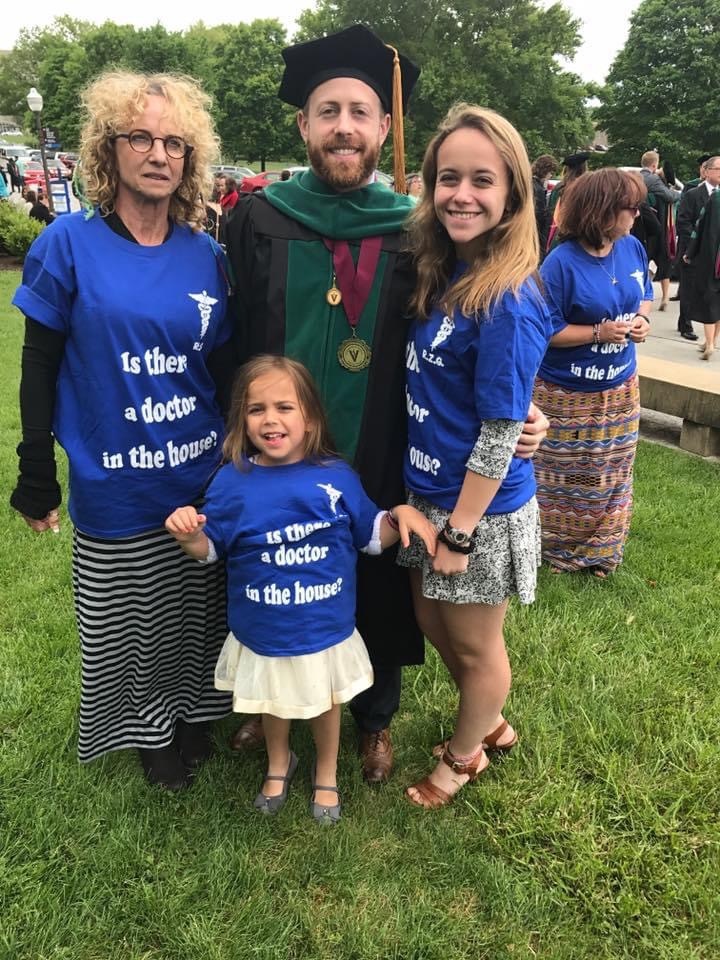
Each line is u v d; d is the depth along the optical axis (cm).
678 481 462
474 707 213
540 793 224
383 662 231
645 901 190
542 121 3962
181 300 185
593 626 312
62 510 406
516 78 3825
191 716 240
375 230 189
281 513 188
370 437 204
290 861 203
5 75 7719
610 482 339
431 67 3638
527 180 169
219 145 196
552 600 333
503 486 186
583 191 307
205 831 211
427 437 187
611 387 326
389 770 235
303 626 193
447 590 193
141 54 4388
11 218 1377
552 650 295
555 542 359
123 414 186
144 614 211
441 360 178
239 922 184
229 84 4381
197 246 192
